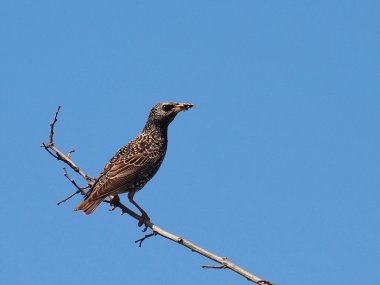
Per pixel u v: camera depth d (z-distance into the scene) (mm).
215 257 9844
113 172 13242
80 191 11891
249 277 9531
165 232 10500
